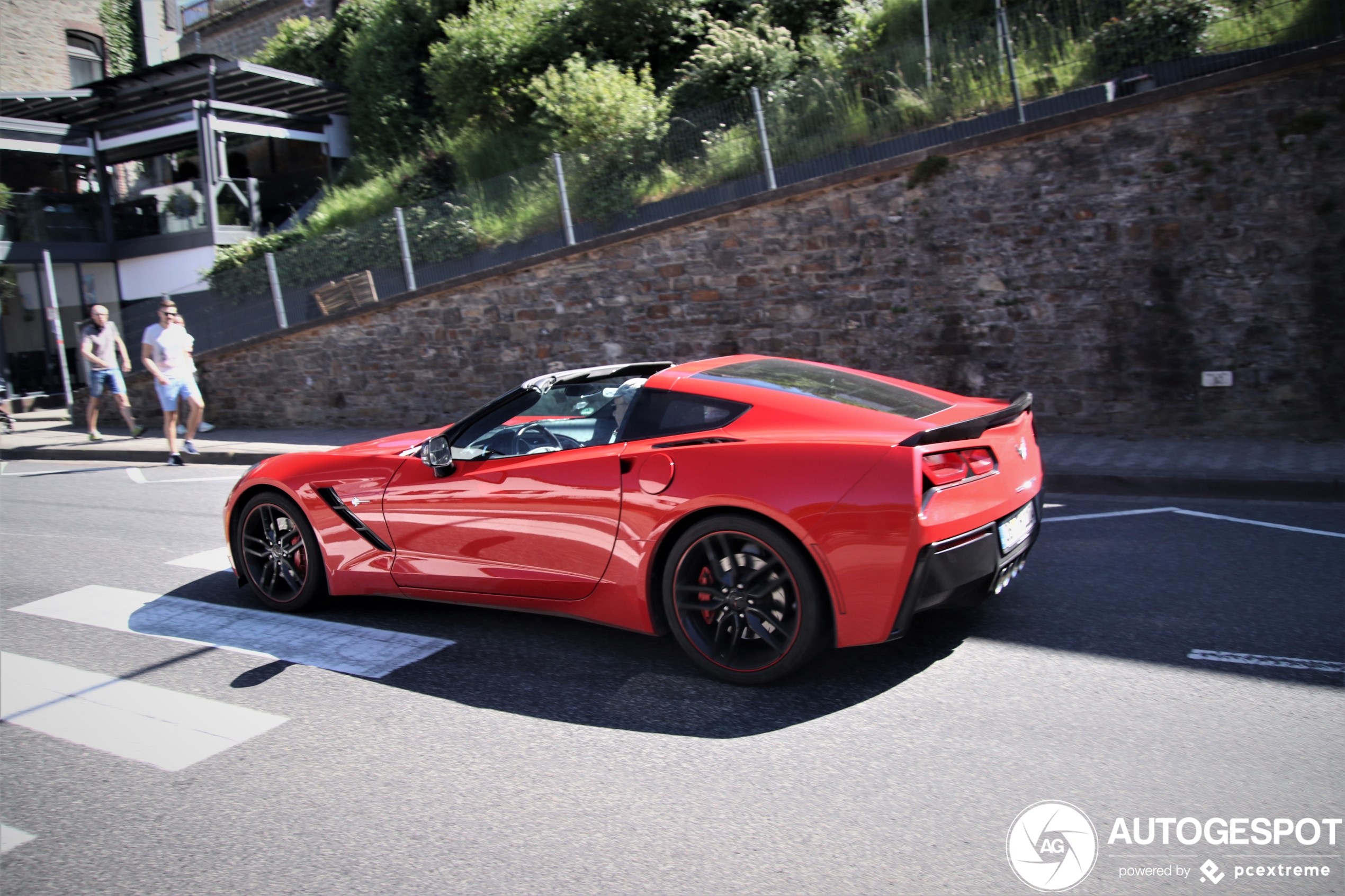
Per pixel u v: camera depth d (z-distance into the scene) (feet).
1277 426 26.58
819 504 10.96
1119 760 9.57
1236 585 14.96
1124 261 28.04
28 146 65.36
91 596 18.35
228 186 67.15
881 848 8.23
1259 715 10.36
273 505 16.30
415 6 69.00
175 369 37.93
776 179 36.78
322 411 45.91
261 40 91.09
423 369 42.60
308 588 16.02
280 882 8.27
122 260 68.85
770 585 11.55
